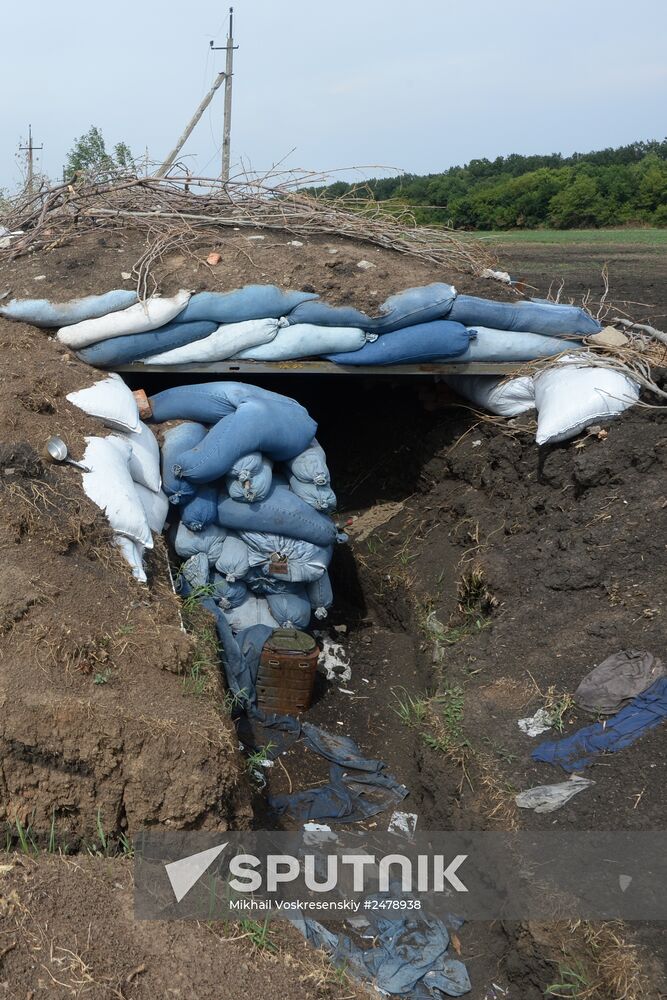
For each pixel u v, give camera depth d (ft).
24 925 8.83
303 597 19.48
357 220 23.24
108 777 10.89
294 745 16.51
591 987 10.02
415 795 15.17
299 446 18.33
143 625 12.76
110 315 18.56
